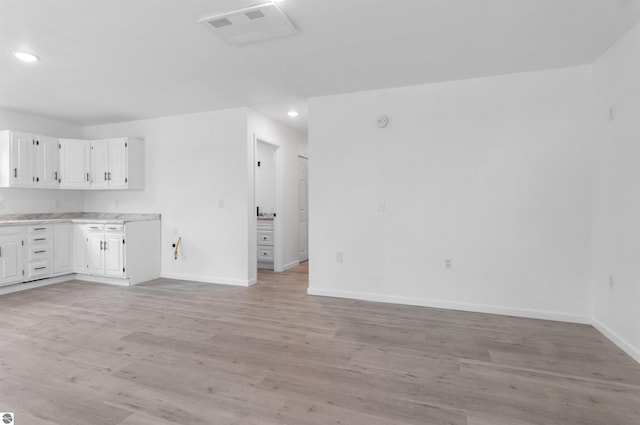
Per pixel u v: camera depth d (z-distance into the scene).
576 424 1.74
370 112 3.81
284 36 2.55
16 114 4.66
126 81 3.50
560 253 3.19
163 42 2.65
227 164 4.57
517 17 2.30
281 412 1.84
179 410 1.85
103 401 1.93
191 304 3.74
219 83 3.57
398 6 2.17
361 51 2.81
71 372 2.25
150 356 2.49
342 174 3.95
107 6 2.14
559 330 2.97
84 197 5.54
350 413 1.83
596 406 1.89
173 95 3.96
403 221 3.71
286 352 2.56
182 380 2.16
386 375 2.22
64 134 5.25
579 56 2.92
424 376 2.21
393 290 3.77
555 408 1.87
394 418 1.79
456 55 2.89
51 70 3.20
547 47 2.75
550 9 2.20
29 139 4.55
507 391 2.04
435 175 3.58
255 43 2.67
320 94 3.94
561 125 3.16
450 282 3.55
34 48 2.75
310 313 3.44
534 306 3.28
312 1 2.11
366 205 3.86
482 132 3.41
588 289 3.12
